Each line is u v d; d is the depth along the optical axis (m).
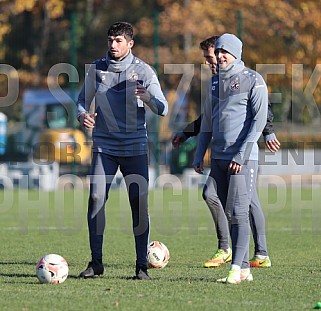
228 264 40.66
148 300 29.53
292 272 37.75
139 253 35.25
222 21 128.25
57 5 128.12
